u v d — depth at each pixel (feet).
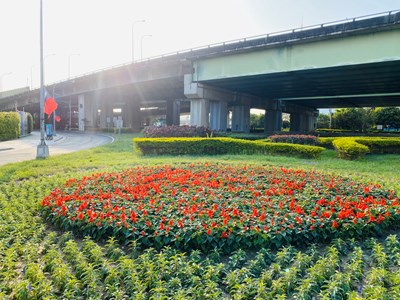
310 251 14.30
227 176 27.22
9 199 24.41
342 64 63.10
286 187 23.17
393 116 175.32
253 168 32.09
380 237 17.01
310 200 19.75
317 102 160.76
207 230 14.79
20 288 11.21
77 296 11.07
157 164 41.01
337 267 13.10
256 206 18.74
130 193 21.91
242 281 11.66
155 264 12.80
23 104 199.31
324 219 16.31
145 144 55.93
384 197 21.15
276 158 47.80
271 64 74.18
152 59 100.01
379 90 108.78
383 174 34.14
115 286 11.44
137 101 188.14
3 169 37.73
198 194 21.09
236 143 55.77
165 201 19.76
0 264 13.48
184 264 12.69
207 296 10.59
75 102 205.46
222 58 83.92
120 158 50.42
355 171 36.22
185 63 92.79
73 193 22.21
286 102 160.35
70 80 147.33
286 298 11.12
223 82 93.40
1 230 16.90
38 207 20.90
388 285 11.89
